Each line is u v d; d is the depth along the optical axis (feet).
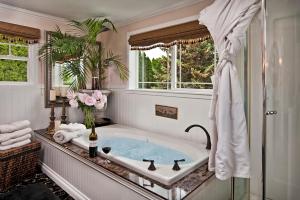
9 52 9.80
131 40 10.83
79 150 7.59
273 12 5.37
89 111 7.34
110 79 12.38
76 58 10.68
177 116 9.28
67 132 8.59
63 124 9.52
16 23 9.63
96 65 11.56
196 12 8.39
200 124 8.54
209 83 8.73
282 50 5.50
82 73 10.91
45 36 10.50
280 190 6.09
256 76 6.00
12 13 9.48
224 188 6.52
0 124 9.41
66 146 8.02
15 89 9.82
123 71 11.55
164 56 10.30
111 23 10.77
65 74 10.64
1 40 9.40
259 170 6.32
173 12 9.17
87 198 6.95
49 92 10.73
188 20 8.66
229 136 5.33
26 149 8.66
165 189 5.02
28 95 10.21
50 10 9.84
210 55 8.71
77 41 10.29
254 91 6.08
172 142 8.60
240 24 5.16
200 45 9.02
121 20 11.14
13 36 9.48
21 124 8.95
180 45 9.64
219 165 5.31
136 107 11.00
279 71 5.50
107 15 10.42
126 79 11.48
